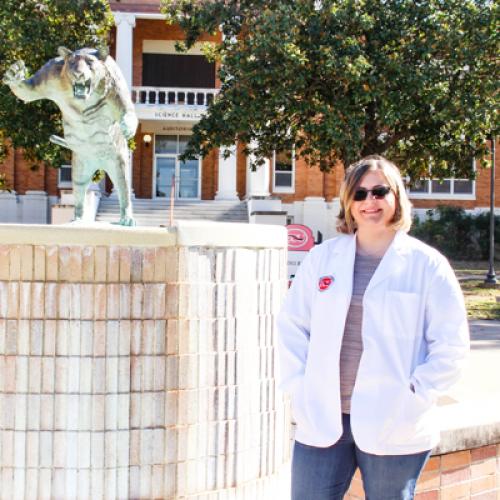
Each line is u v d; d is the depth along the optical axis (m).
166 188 32.09
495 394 6.05
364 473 2.85
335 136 15.86
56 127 18.03
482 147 18.34
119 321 4.16
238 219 26.56
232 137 18.41
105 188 29.06
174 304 4.26
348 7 16.30
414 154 18.78
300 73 16.27
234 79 17.59
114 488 4.16
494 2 16.86
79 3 18.05
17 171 30.97
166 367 4.24
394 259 2.87
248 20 18.06
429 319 2.83
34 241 4.09
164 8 19.38
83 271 4.11
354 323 2.89
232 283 4.50
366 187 2.96
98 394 4.13
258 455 4.71
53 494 4.13
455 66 16.88
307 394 2.91
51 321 4.11
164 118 28.81
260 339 4.73
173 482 4.28
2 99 17.20
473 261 30.33
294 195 32.06
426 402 2.73
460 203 32.84
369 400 2.77
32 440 4.12
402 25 16.84
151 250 4.20
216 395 4.45
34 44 17.56
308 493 2.90
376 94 16.02
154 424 4.23
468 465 4.29
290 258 13.56
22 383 4.11
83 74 4.81
